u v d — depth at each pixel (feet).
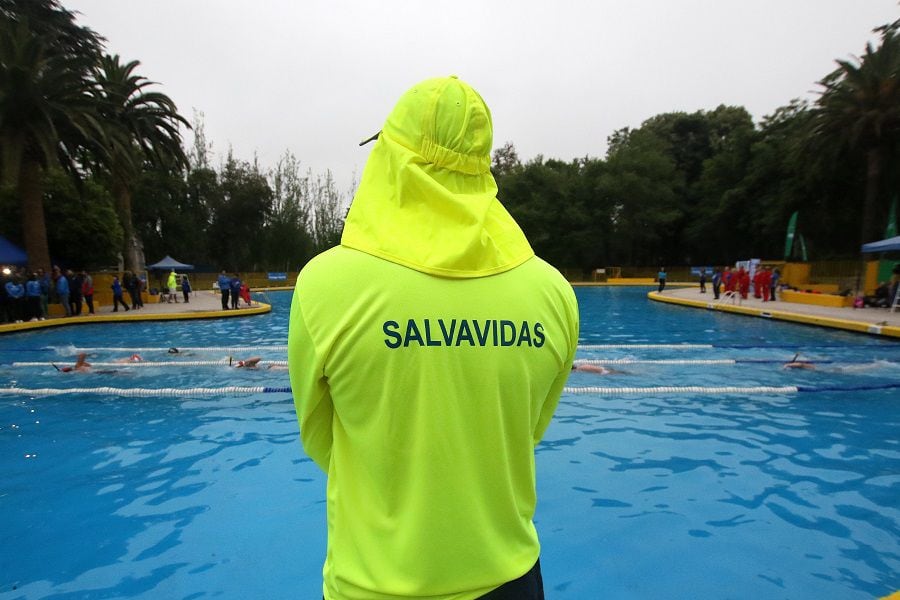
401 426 2.88
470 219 2.96
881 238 94.32
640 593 9.27
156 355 33.73
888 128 76.23
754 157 126.00
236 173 154.51
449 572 2.94
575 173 161.27
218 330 47.29
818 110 81.76
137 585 9.68
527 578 3.27
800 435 17.49
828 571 9.84
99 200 79.97
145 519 12.12
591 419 19.39
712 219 134.10
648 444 16.71
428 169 3.09
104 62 75.82
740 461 15.25
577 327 3.58
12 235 69.51
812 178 96.68
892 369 27.68
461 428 2.89
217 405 21.67
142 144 76.18
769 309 53.26
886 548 10.57
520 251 3.28
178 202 139.64
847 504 12.51
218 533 11.48
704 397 22.48
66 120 55.98
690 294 81.56
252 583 9.72
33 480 14.28
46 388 24.40
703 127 160.66
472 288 2.91
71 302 54.75
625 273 144.56
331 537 3.36
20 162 51.85
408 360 2.81
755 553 10.46
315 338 2.91
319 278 2.96
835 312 49.01
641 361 29.96
